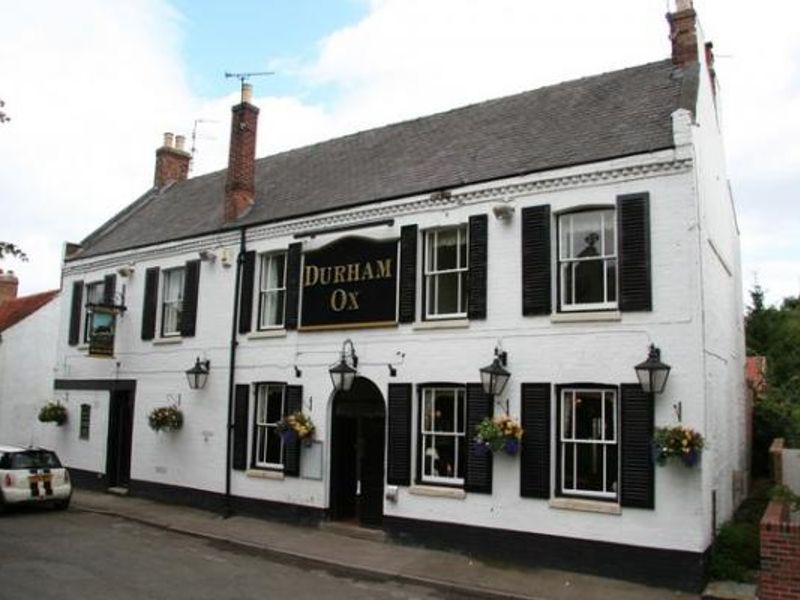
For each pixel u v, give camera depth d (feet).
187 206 74.64
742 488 58.18
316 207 55.47
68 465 74.54
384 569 40.55
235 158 63.16
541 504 41.32
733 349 55.21
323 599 34.91
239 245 59.67
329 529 50.60
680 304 38.60
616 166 41.04
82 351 74.95
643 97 46.83
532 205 43.96
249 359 57.52
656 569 37.40
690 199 39.04
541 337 42.57
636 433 38.70
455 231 48.06
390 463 47.73
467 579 38.65
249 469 56.29
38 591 33.78
